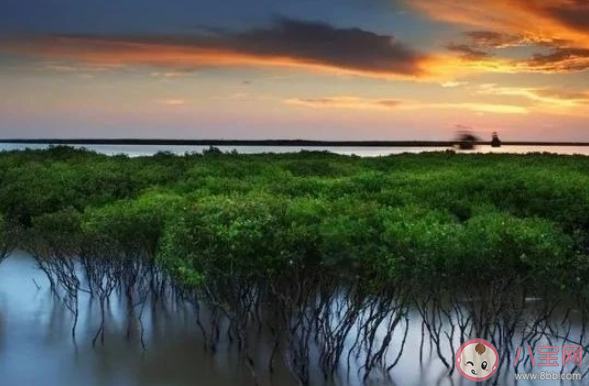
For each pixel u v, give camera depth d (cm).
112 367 957
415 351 993
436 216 1102
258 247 872
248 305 1030
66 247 1239
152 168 2489
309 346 1016
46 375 925
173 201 1310
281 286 941
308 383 895
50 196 1752
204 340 1034
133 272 1276
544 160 3191
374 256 850
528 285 995
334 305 1130
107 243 1178
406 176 2148
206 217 948
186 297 1108
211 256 878
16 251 1653
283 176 2155
